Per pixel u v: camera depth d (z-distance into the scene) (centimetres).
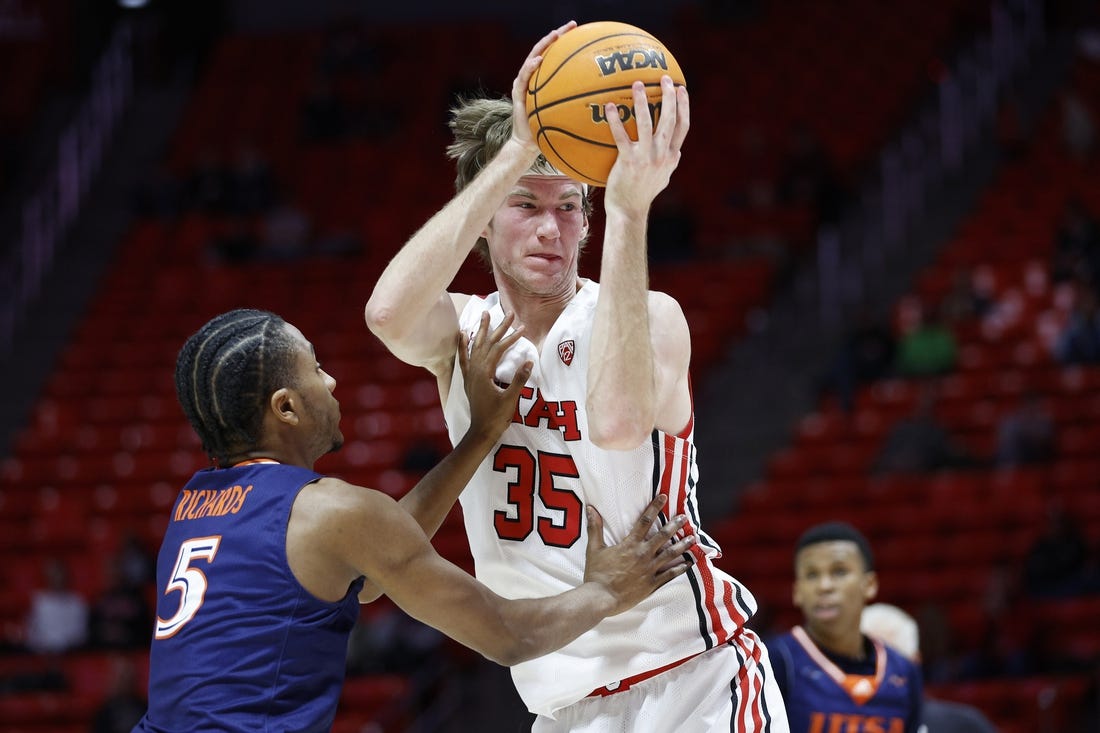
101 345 1558
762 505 1174
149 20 2070
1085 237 1387
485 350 333
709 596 334
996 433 1205
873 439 1238
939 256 1485
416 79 1927
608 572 320
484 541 343
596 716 336
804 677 521
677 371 330
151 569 1177
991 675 961
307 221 1698
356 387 1412
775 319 1487
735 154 1738
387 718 991
